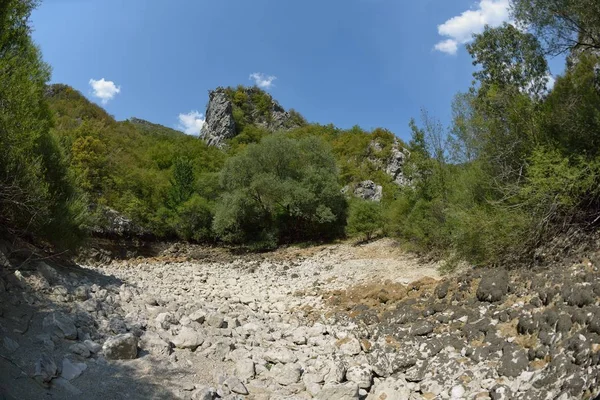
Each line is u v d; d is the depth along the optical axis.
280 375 7.10
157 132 63.97
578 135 10.76
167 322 8.45
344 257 22.14
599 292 6.91
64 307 7.85
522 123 12.34
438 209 16.36
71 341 6.83
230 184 31.36
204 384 6.55
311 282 16.42
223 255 28.12
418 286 11.08
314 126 67.19
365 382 6.94
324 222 29.58
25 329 6.67
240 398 6.25
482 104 14.98
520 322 7.13
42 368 5.70
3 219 9.85
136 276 16.89
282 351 7.95
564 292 7.23
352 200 31.20
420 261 16.66
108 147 36.81
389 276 14.80
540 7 12.64
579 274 7.95
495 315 7.91
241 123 71.75
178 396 6.08
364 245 24.81
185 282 16.55
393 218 21.00
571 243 9.91
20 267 8.39
